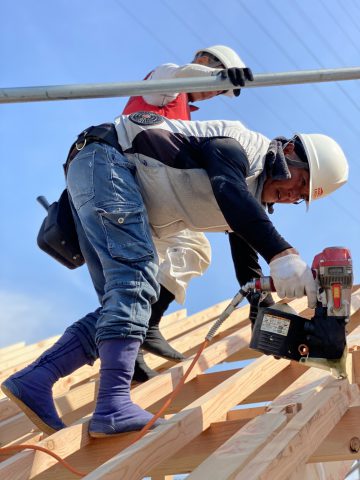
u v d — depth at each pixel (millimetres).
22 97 2223
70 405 3053
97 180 2459
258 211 2295
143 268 2379
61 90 2248
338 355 2305
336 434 2279
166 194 2529
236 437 2037
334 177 2656
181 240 3562
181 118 3436
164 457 2104
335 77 2596
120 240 2391
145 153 2502
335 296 2244
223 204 2312
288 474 1946
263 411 2480
